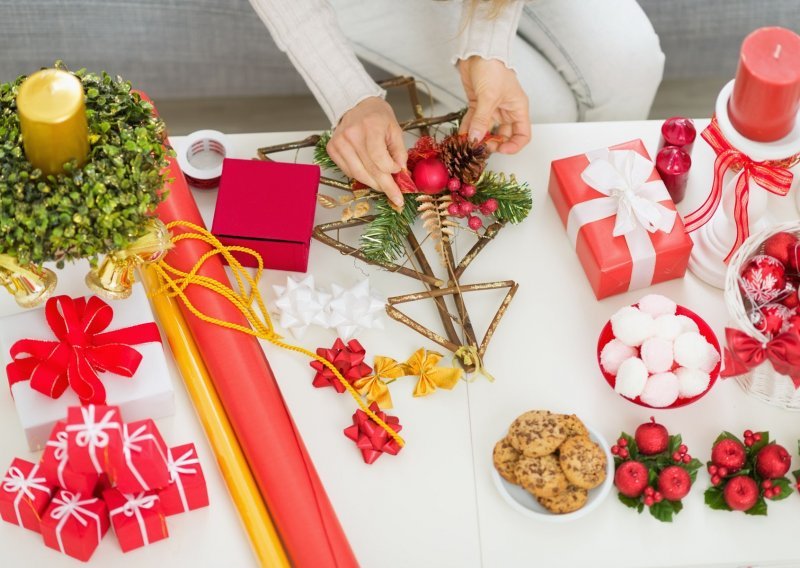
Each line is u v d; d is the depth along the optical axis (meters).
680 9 1.67
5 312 1.15
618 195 1.17
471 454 1.10
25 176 0.93
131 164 0.97
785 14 1.68
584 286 1.21
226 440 1.06
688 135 1.22
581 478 1.01
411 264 1.23
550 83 1.53
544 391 1.14
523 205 1.22
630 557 1.04
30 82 0.88
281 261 1.19
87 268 1.16
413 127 1.30
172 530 1.04
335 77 1.28
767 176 1.09
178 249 1.13
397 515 1.07
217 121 1.98
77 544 0.98
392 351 1.17
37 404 1.03
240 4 1.66
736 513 1.06
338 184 1.26
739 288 1.05
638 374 1.06
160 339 1.08
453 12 1.47
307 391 1.14
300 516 1.02
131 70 1.73
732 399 1.13
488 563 1.04
